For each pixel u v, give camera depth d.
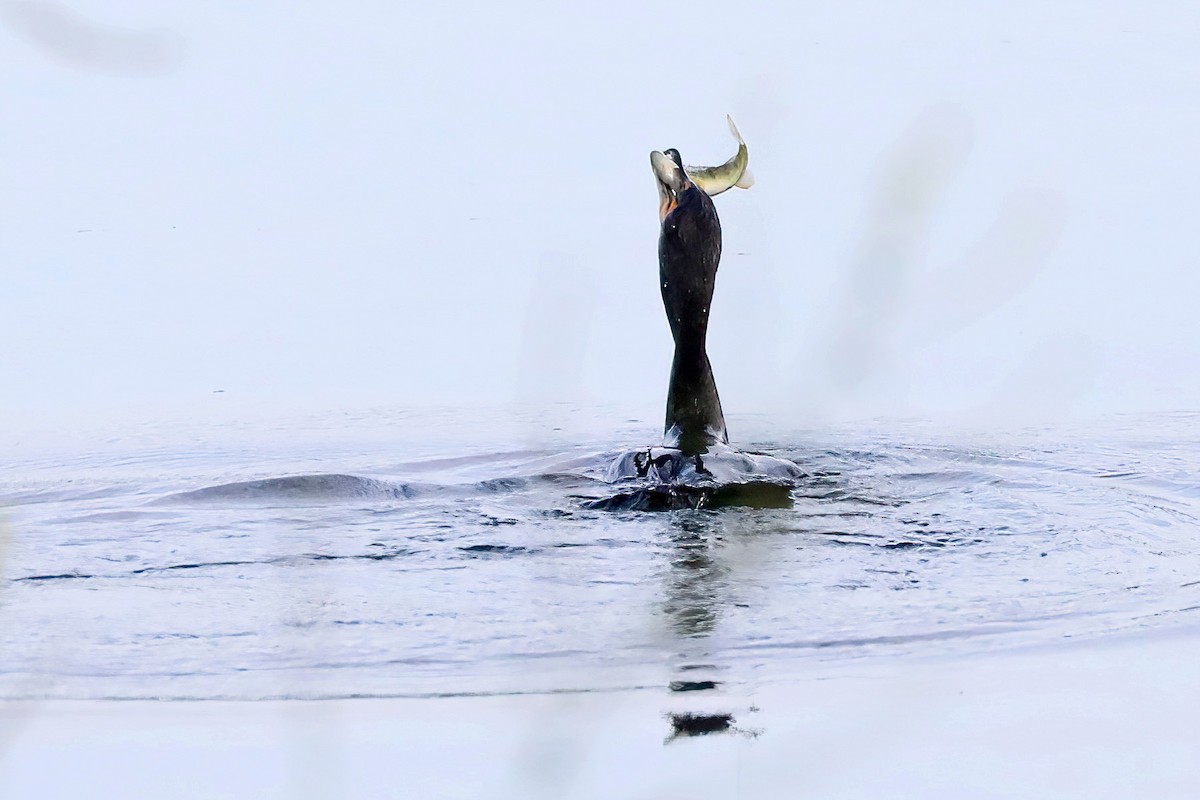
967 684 17.48
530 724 16.34
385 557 23.31
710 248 26.52
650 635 19.19
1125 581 21.47
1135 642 18.84
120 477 30.48
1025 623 19.55
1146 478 28.92
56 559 23.41
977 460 30.50
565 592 21.11
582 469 28.89
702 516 25.53
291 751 15.87
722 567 22.33
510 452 32.06
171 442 33.75
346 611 20.45
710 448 27.72
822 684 17.41
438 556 23.31
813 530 24.59
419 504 26.83
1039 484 28.33
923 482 28.53
